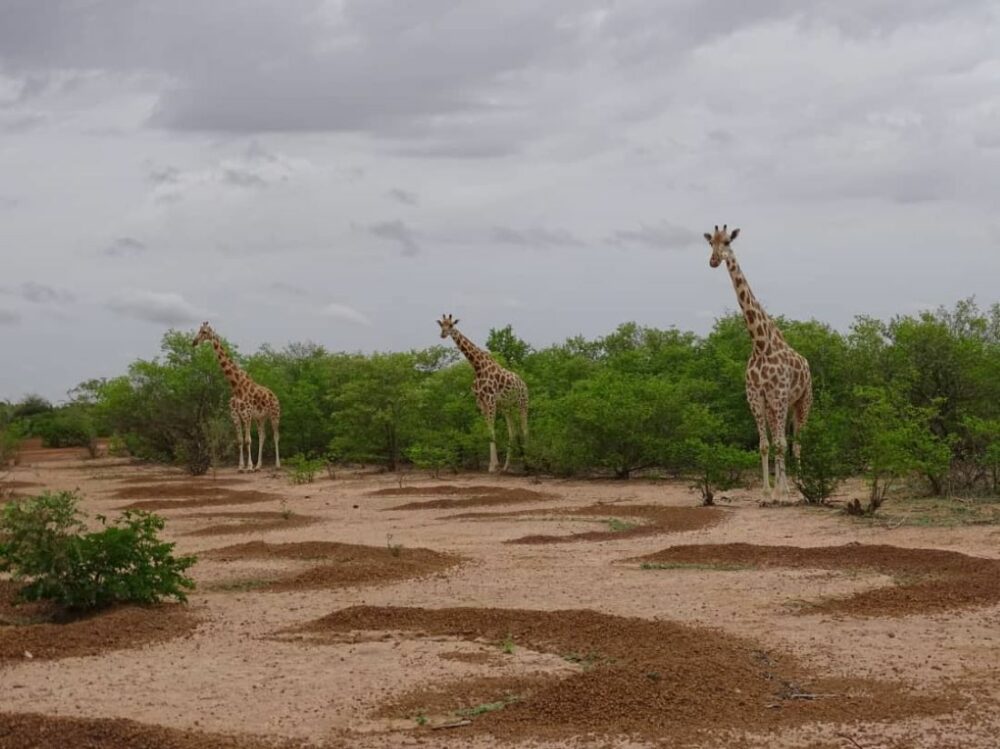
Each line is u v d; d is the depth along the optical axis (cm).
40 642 910
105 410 3794
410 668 811
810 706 698
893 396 1917
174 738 642
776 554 1248
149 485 2748
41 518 1062
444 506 1964
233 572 1265
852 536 1423
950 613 941
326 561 1317
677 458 2430
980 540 1345
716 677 751
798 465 1812
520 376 3120
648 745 637
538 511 1817
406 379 3062
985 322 2330
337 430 3294
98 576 1062
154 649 898
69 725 654
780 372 1859
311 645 896
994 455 1811
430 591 1124
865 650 833
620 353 3538
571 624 912
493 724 680
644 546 1398
